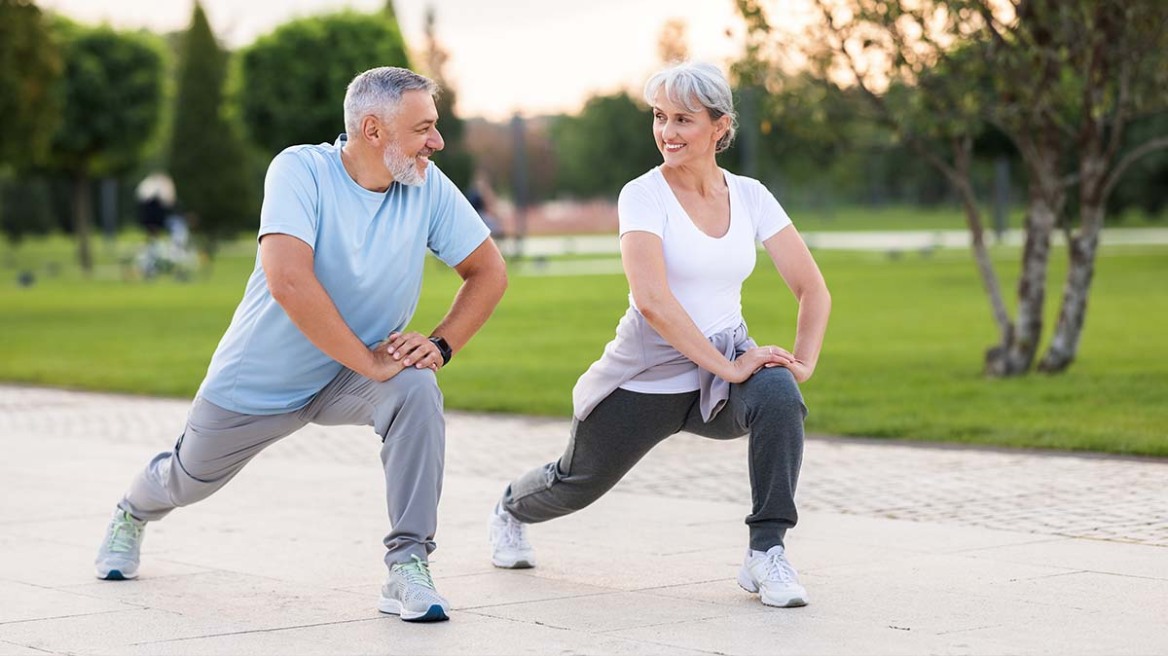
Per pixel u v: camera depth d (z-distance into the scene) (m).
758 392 5.20
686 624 5.01
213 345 18.52
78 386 14.66
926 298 24.02
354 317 5.23
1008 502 7.50
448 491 8.22
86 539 6.84
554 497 5.75
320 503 7.88
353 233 5.14
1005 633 4.80
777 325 19.55
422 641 4.84
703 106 5.25
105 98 44.09
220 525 7.21
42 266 45.56
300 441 10.55
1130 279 26.89
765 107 13.21
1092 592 5.41
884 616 5.08
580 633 4.91
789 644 4.70
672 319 5.20
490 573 5.96
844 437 10.17
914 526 6.91
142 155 46.38
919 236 50.19
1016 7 12.16
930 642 4.70
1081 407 11.02
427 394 5.13
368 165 5.14
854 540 6.57
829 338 17.89
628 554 6.35
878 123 13.26
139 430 11.34
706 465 9.07
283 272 5.01
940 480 8.27
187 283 34.62
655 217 5.29
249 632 5.01
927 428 10.20
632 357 5.38
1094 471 8.40
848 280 28.70
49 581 5.90
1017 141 13.03
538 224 72.62
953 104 12.59
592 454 5.53
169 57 49.69
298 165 5.11
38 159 28.92
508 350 16.91
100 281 36.06
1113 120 13.50
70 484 8.58
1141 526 6.75
